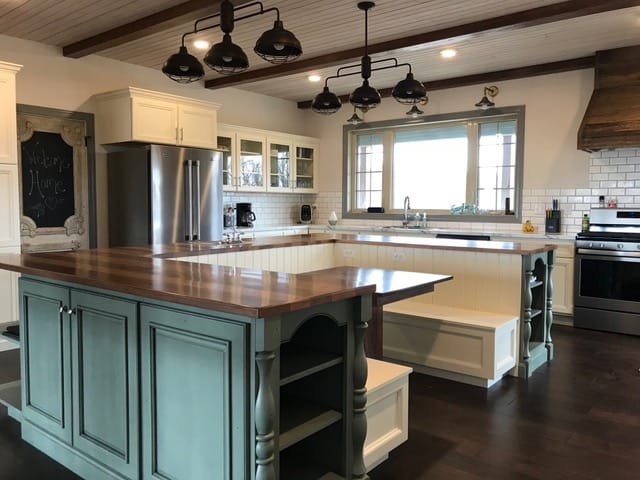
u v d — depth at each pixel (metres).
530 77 5.76
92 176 5.18
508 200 6.09
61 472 2.32
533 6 3.85
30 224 4.80
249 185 6.53
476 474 2.33
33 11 3.96
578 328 5.06
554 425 2.85
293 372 1.74
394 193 7.12
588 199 5.46
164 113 5.14
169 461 1.86
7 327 2.96
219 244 3.98
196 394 1.75
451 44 4.77
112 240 5.30
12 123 4.12
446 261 3.98
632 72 4.93
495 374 3.38
